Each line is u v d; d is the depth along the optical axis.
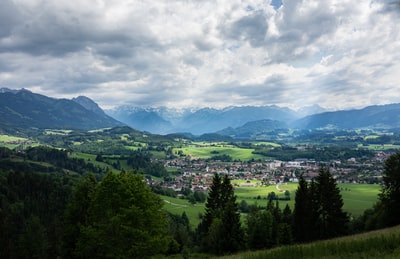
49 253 75.94
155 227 39.56
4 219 102.00
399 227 41.12
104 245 38.16
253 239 64.69
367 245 21.05
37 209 137.88
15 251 79.94
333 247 22.02
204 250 71.12
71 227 47.12
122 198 38.91
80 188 48.84
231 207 62.12
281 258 21.62
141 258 37.22
